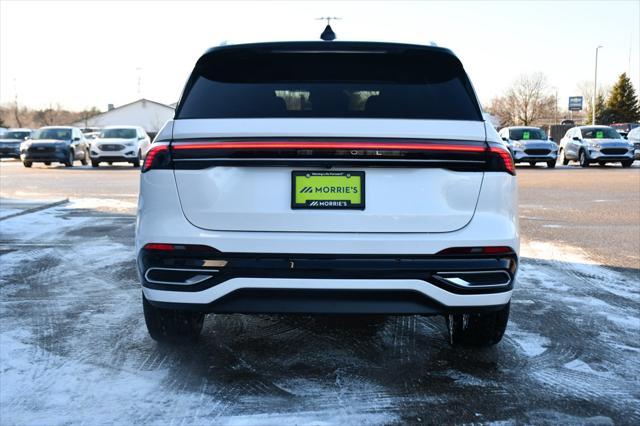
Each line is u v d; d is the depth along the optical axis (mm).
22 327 3854
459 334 3406
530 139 23047
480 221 2771
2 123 90625
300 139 2691
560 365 3281
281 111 2893
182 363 3273
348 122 2738
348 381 3055
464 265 2736
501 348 3537
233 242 2709
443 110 2924
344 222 2717
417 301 2770
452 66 3131
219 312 2812
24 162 22672
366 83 3025
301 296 2742
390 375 3133
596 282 5113
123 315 4113
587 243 6918
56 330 3801
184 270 2756
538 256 6180
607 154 22375
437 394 2906
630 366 3275
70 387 2953
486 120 2920
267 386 2984
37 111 98375
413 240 2705
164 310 3184
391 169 2727
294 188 2719
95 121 83062
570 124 60938
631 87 78625
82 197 11461
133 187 13688
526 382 3053
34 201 10148
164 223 2777
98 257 5965
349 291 2707
